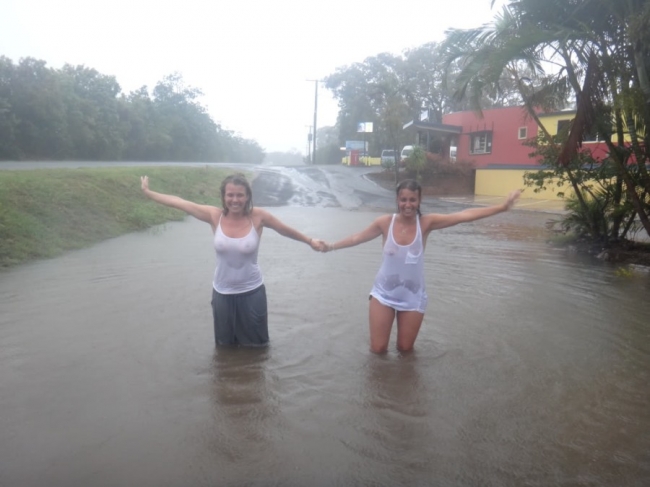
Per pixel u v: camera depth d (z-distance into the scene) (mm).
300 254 10758
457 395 4410
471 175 32906
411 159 32312
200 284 8047
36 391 4352
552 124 29125
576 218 12562
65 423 3842
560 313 6777
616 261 10539
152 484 3164
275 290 7773
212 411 4070
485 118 34406
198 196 21016
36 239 10438
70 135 43312
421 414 4078
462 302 7242
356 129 62344
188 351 5309
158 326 6051
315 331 5980
